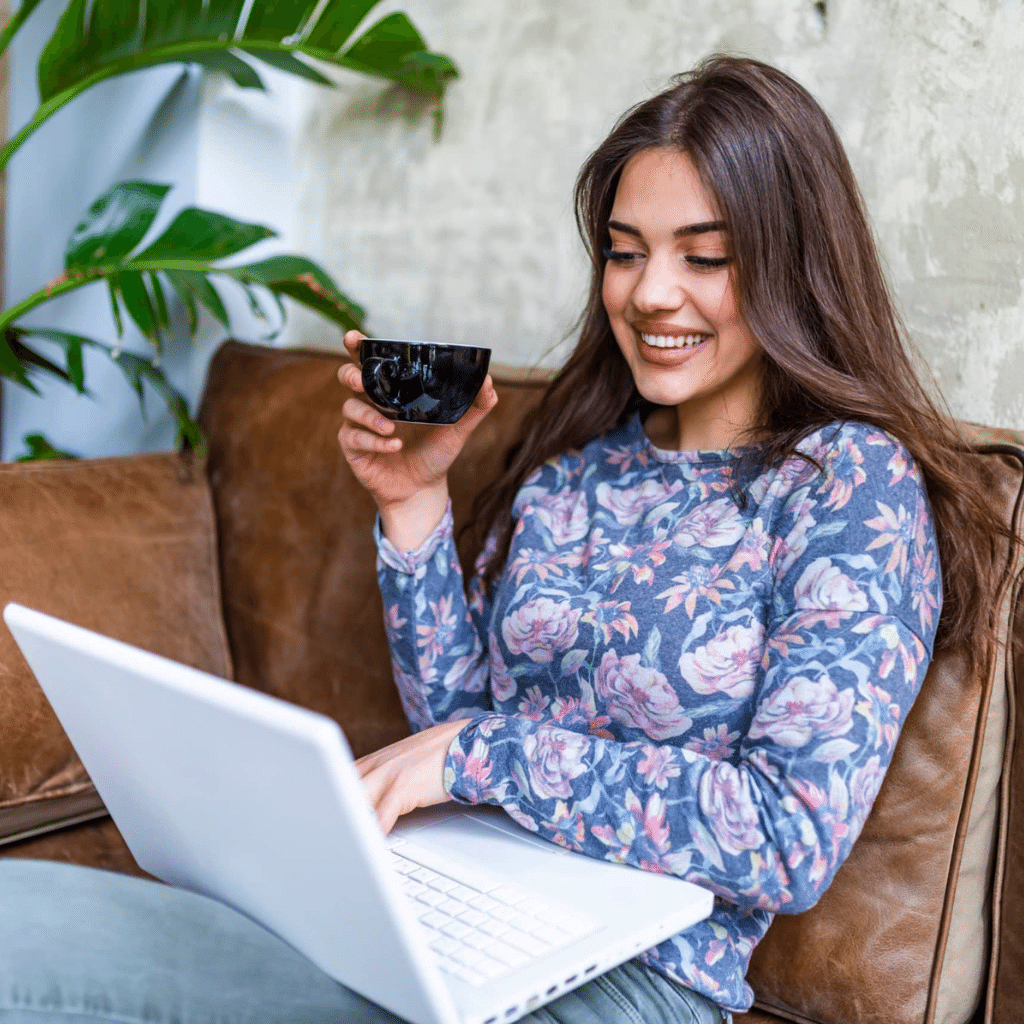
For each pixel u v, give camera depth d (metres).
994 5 1.26
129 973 0.75
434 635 1.21
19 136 1.74
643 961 0.96
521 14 1.72
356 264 1.97
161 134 1.97
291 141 2.03
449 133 1.82
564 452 1.28
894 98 1.36
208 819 0.75
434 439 1.18
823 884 0.86
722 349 1.09
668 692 1.00
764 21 1.47
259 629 1.56
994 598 1.03
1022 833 1.04
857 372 1.07
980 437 1.11
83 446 2.21
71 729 0.86
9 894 0.81
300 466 1.57
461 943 0.80
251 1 1.78
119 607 1.48
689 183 1.04
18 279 2.31
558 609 1.08
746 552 1.01
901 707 0.90
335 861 0.67
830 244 1.06
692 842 0.88
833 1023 1.07
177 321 1.99
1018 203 1.26
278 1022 0.75
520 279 1.75
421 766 0.98
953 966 1.05
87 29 1.69
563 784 0.92
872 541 0.94
